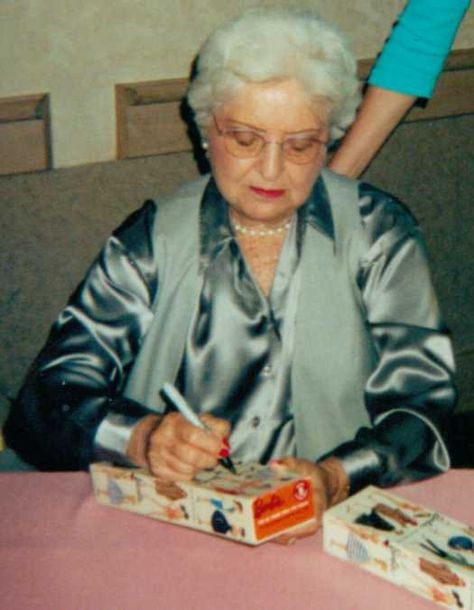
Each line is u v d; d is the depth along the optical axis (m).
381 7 2.75
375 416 1.52
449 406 1.48
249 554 1.19
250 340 1.51
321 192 1.55
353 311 1.53
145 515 1.26
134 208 2.62
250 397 1.52
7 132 2.44
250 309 1.51
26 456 1.84
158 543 1.21
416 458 1.38
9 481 1.36
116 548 1.21
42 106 2.46
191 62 2.59
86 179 2.53
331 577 1.15
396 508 1.20
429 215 3.07
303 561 1.17
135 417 1.38
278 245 1.51
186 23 2.55
